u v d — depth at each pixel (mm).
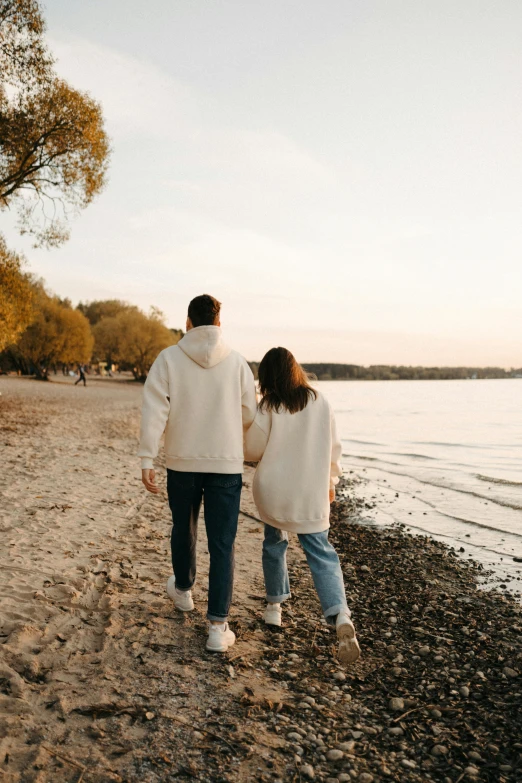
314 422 3205
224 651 3168
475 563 6035
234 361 3213
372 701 2795
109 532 5715
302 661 3174
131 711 2523
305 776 2176
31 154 16516
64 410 24266
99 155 17078
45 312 55000
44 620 3416
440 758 2342
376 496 10430
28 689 2645
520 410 44281
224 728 2449
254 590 4422
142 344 73688
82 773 2111
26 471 8914
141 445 3066
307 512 3156
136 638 3277
